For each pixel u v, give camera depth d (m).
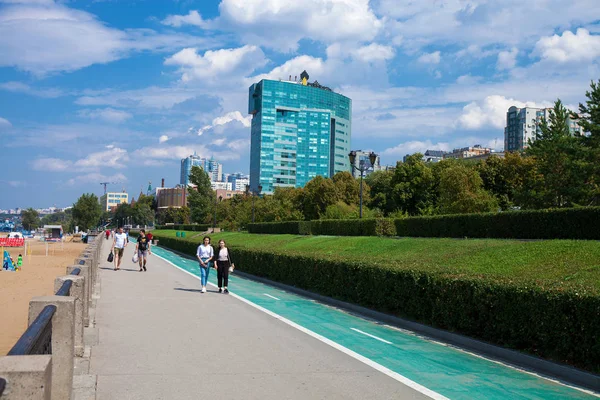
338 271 18.69
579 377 8.73
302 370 8.69
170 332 11.73
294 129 188.38
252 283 25.80
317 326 13.45
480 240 22.06
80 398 6.73
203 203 108.88
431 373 8.91
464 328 12.26
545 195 46.84
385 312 15.59
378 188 82.56
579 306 9.15
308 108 190.88
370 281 16.52
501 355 10.64
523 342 10.46
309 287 21.23
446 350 11.09
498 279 11.62
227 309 15.87
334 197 77.38
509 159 62.84
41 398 2.88
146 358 9.21
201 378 7.97
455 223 26.31
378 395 7.40
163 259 45.34
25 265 44.06
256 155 188.50
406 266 15.41
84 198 163.88
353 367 9.05
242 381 7.87
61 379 5.46
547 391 8.07
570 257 15.36
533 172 58.12
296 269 22.69
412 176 72.75
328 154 192.38
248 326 12.90
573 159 45.16
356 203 78.19
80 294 9.14
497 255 17.98
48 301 5.48
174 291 20.50
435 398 7.40
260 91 187.25
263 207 82.75
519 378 8.84
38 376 2.88
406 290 14.56
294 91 189.12
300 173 188.12
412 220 30.30
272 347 10.48
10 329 15.16
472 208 46.31
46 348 4.85
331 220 39.97
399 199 72.19
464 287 12.19
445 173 50.22
